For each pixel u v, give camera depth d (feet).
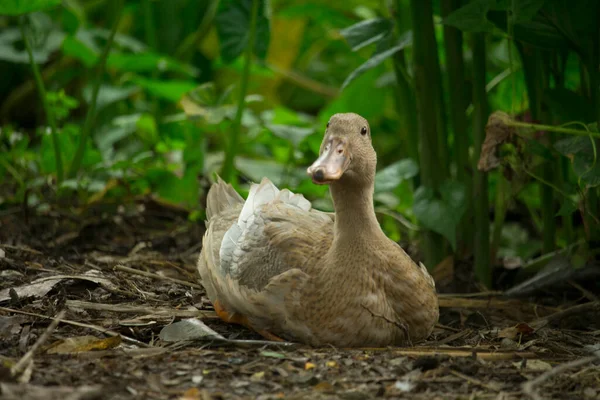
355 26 34.01
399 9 37.45
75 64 56.80
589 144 29.73
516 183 32.99
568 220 34.53
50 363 23.39
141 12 60.08
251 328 27.71
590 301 32.68
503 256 40.16
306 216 28.60
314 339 25.40
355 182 25.30
